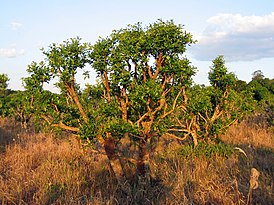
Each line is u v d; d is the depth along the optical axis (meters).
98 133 6.41
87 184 7.22
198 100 7.77
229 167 7.82
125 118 6.68
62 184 7.01
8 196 6.56
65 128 6.71
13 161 9.03
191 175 7.23
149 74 6.76
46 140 11.84
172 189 6.52
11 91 22.05
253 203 5.92
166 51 6.58
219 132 9.88
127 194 6.40
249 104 10.26
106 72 6.58
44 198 6.38
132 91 6.51
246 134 12.52
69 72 6.30
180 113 9.57
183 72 6.54
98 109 6.38
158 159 8.94
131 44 6.36
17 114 16.23
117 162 6.58
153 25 6.54
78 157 9.26
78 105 6.53
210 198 6.14
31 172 8.03
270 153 9.44
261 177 7.01
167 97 7.32
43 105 6.54
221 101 10.05
